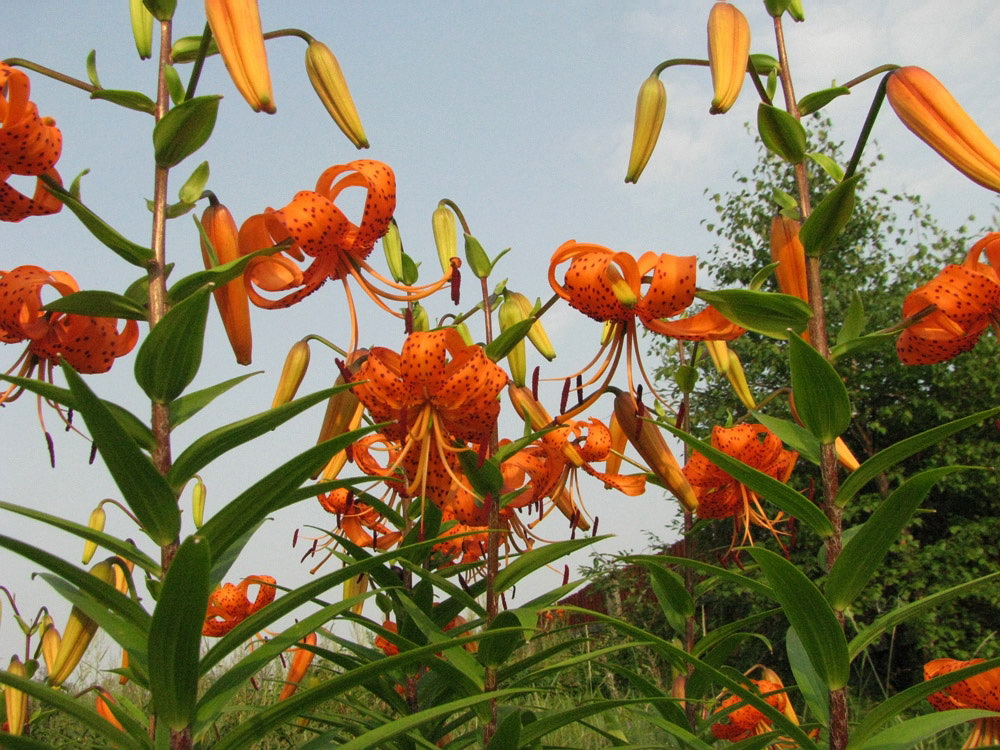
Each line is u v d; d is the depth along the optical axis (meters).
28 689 0.34
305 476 0.36
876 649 2.12
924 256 2.41
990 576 0.43
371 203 0.52
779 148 0.53
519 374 0.58
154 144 0.43
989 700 0.55
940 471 0.41
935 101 0.49
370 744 0.35
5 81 0.43
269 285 0.52
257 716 0.36
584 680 1.12
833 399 0.48
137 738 0.39
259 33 0.44
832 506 0.49
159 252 0.43
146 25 0.50
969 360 2.20
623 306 0.55
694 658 0.45
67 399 0.38
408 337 0.52
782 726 0.46
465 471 0.53
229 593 0.71
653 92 0.54
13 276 0.49
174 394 0.41
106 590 0.37
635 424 0.58
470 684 0.50
